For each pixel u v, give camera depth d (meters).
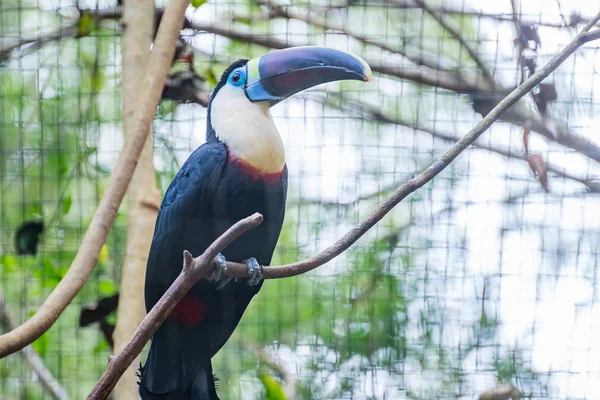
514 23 10.02
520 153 9.90
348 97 10.26
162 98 10.49
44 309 6.88
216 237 8.21
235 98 8.48
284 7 10.51
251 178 8.17
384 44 10.38
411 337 10.00
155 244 8.24
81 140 10.59
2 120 10.50
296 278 10.36
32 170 10.68
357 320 10.20
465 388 9.68
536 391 9.36
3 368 10.38
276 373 10.16
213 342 8.05
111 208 7.62
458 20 10.23
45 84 10.55
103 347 10.49
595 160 9.78
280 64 8.45
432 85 10.26
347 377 10.03
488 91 10.13
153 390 7.73
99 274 10.83
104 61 10.71
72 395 10.54
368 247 10.35
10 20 10.37
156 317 6.23
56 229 10.62
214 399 7.82
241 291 8.18
